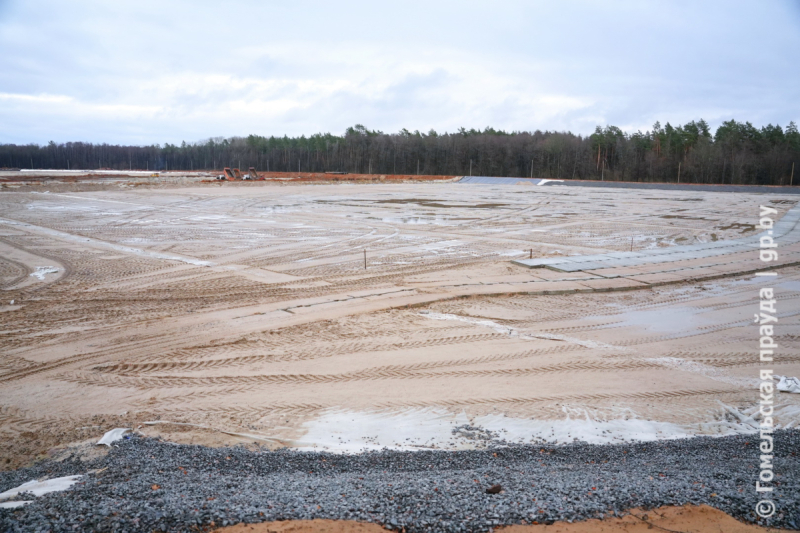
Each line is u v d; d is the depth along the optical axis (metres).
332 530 5.40
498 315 16.28
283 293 18.62
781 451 8.30
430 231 34.00
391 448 8.80
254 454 8.27
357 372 11.95
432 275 21.56
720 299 18.48
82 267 22.42
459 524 5.59
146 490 6.43
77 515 5.55
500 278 20.95
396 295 18.25
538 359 12.82
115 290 18.88
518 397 10.84
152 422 9.60
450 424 9.72
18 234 30.39
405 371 12.04
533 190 71.31
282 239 30.11
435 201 54.31
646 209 48.16
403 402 10.56
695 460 7.94
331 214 42.12
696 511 5.84
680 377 11.89
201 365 12.24
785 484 6.69
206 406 10.30
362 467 7.92
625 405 10.55
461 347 13.54
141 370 11.95
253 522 5.51
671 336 14.59
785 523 5.63
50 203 46.25
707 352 13.43
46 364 12.19
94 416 9.81
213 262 23.75
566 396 10.91
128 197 52.75
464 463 8.06
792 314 16.80
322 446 8.84
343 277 21.20
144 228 33.41
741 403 10.66
